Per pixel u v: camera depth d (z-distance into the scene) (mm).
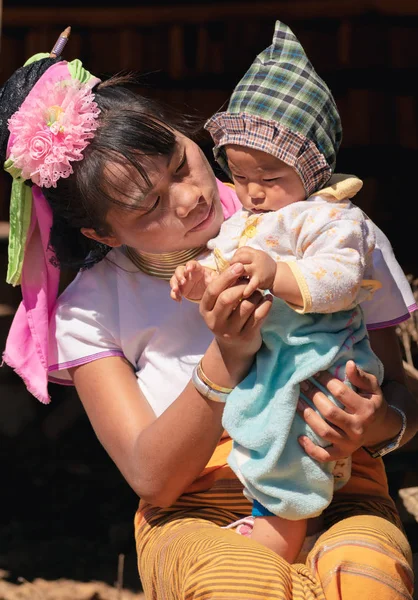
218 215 4754
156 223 4543
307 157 4395
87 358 4934
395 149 11625
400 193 11641
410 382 6812
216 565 3885
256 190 4504
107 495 10148
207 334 4922
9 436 11820
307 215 4348
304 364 4328
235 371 4414
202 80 12031
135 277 5008
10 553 8758
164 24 12031
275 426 4289
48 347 5062
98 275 5074
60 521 9555
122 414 4793
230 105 4641
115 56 12242
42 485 10461
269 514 4441
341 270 4176
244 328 4223
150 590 4539
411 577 4062
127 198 4449
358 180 4465
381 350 5016
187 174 4555
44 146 4562
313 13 11523
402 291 4965
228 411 4395
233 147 4492
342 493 4836
